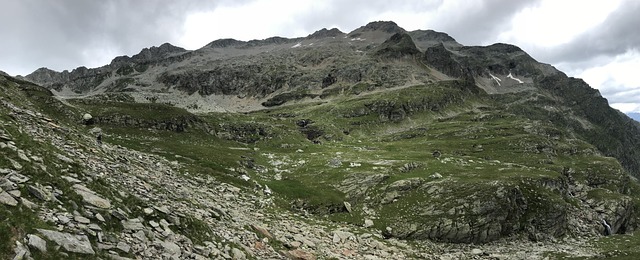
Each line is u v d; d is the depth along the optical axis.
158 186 29.08
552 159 123.88
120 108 98.50
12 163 17.75
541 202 62.16
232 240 24.59
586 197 82.81
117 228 18.28
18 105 33.28
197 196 34.59
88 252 15.22
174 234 20.88
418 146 139.50
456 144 142.62
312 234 36.62
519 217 58.41
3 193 15.12
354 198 59.53
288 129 170.50
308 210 52.16
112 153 34.91
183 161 59.75
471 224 52.09
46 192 17.20
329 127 192.12
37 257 13.40
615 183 111.12
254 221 34.19
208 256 20.75
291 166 82.12
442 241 50.53
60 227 15.56
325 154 104.06
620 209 78.25
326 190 60.25
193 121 109.62
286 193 55.59
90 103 100.19
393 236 49.25
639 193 114.31
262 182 58.69
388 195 59.06
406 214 54.09
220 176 52.28
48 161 20.03
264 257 24.73
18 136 21.28
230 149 97.56
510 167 83.44
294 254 27.72
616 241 59.69
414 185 61.56
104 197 19.94
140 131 88.94
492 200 55.09
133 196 22.11
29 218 14.82
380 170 70.50
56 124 32.41
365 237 42.44
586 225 68.06
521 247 52.09
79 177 20.59
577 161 126.50
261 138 136.62
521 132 170.75
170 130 98.12
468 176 67.25
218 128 123.06
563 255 47.47
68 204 17.50
